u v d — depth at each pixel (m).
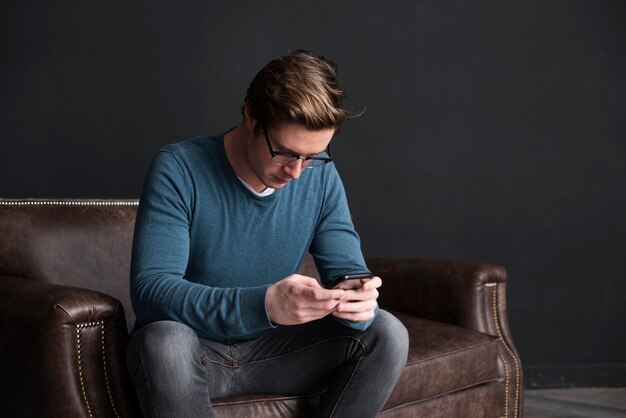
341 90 1.50
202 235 1.65
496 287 2.36
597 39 3.47
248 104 1.54
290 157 1.49
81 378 1.57
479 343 2.14
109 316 1.59
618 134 3.48
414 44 3.36
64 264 2.15
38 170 2.96
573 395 3.32
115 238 2.24
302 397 1.74
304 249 1.77
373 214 3.35
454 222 3.41
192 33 3.14
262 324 1.48
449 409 2.08
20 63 2.93
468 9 3.39
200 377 1.51
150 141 3.10
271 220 1.70
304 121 1.42
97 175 3.03
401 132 3.37
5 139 2.92
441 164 3.39
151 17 3.09
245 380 1.71
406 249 3.38
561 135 3.46
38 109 2.96
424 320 2.29
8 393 1.68
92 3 3.01
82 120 3.01
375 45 3.34
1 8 2.91
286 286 1.46
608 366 3.47
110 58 3.04
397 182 3.37
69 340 1.55
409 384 1.91
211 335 1.60
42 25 2.96
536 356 3.45
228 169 1.66
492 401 2.23
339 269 1.73
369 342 1.64
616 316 3.48
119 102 3.05
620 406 3.14
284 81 1.44
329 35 3.30
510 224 3.44
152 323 1.50
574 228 3.47
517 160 3.44
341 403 1.65
